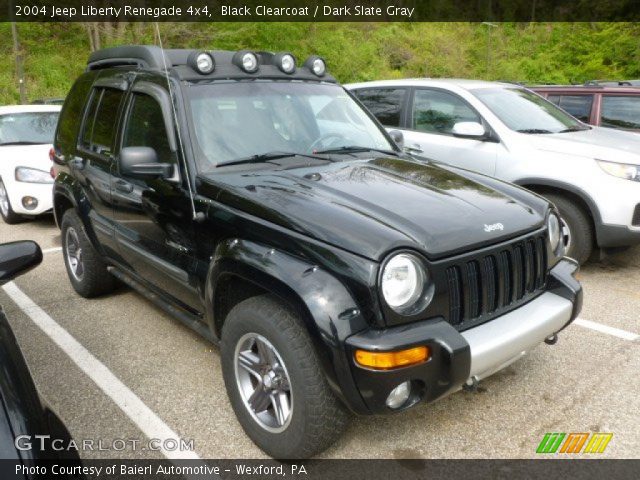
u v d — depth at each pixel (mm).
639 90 7340
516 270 2756
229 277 2797
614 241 4898
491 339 2496
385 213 2570
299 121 3613
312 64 4078
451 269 2471
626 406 3113
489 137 5617
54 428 1945
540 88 8195
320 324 2264
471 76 38594
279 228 2566
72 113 4750
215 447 2863
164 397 3311
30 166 7211
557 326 2824
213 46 21797
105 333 4176
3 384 1876
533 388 3312
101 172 4004
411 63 35469
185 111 3236
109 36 21391
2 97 23078
